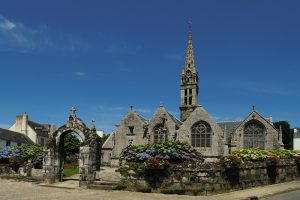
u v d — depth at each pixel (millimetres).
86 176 24812
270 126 52344
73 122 26875
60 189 23766
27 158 30688
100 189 23500
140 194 20906
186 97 63625
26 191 22578
